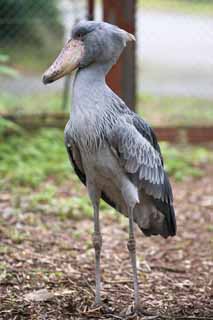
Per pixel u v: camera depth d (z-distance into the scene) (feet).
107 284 31.73
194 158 54.34
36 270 32.73
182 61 92.17
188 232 40.27
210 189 48.26
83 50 26.16
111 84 54.95
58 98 64.75
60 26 74.08
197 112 64.69
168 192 28.66
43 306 28.63
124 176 26.99
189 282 32.58
